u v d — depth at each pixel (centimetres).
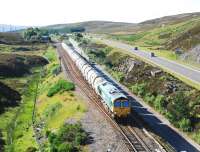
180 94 5072
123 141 3706
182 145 3869
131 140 3781
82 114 4831
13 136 5341
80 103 5438
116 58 9912
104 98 5003
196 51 8694
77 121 4519
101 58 10938
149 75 6706
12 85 9381
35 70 12356
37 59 13600
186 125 4319
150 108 5384
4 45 18112
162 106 5141
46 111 5938
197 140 4000
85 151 3588
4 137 5375
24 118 6281
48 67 11856
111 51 11638
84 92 6316
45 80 9512
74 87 6731
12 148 4806
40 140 4738
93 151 3566
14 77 10669
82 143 3800
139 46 13450
